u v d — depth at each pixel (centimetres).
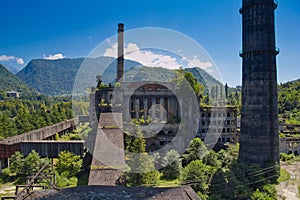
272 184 3127
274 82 3484
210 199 2194
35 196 1033
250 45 3512
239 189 2384
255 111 3469
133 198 1008
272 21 3478
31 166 2598
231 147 3731
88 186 1121
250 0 3512
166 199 1002
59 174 2506
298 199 2797
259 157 3425
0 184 2462
